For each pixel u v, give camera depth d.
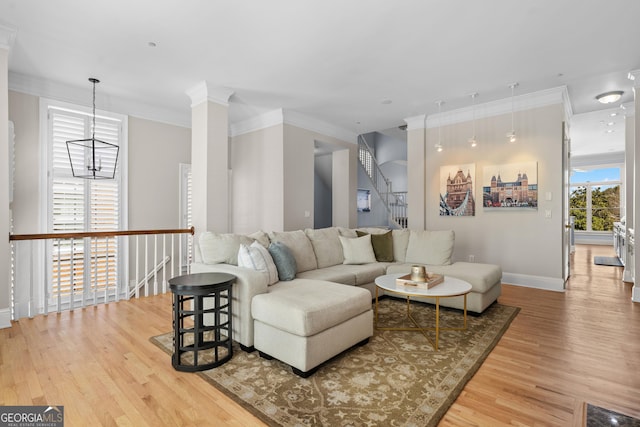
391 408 1.79
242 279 2.52
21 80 3.93
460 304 3.47
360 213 8.71
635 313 3.47
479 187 5.10
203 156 4.22
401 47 3.29
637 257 3.93
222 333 2.76
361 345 2.65
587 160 9.83
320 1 2.57
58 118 4.25
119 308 3.59
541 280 4.57
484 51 3.37
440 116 5.48
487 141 5.02
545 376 2.15
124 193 4.83
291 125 5.42
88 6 2.62
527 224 4.69
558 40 3.15
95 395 1.92
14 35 2.97
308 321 2.09
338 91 4.48
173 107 5.14
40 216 4.10
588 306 3.72
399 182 10.14
